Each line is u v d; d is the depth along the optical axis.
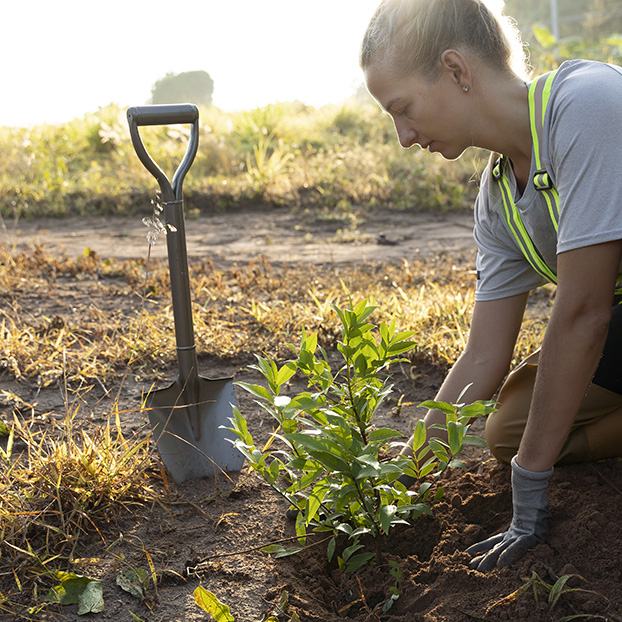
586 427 2.05
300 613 1.59
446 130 1.64
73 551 1.81
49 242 6.83
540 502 1.70
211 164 10.51
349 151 10.79
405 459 1.66
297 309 3.78
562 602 1.56
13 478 2.10
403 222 7.65
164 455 2.20
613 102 1.45
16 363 3.01
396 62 1.58
